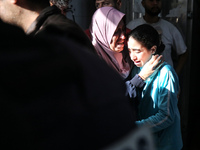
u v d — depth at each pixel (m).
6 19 1.01
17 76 0.40
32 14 1.01
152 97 1.56
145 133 0.45
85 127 0.42
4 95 0.39
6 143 0.40
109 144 0.43
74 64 0.44
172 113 1.52
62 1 1.89
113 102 0.45
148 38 1.58
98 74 0.46
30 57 0.42
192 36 3.13
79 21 2.79
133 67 1.89
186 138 3.14
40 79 0.41
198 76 3.56
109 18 1.84
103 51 1.92
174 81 1.53
